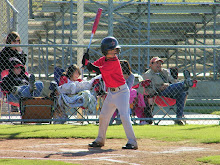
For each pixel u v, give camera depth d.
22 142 20.25
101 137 18.89
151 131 23.66
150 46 27.75
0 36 38.06
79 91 28.48
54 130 24.12
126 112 18.31
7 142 20.23
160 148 18.22
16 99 28.45
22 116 27.88
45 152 17.06
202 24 54.03
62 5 50.09
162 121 31.97
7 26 37.59
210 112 37.22
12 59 28.53
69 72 28.52
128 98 18.42
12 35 29.30
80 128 25.23
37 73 55.22
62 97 28.06
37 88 29.58
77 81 28.62
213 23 53.91
